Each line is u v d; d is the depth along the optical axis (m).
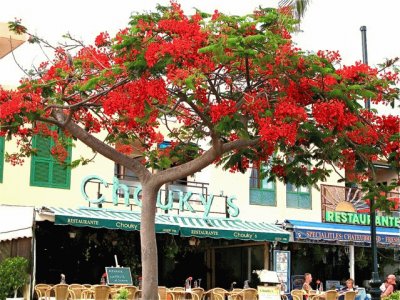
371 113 12.06
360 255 24.67
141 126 12.55
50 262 20.81
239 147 11.22
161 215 20.45
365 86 11.41
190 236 19.67
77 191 20.67
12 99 11.04
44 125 12.73
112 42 11.44
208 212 21.39
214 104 11.14
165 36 10.76
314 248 23.95
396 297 15.49
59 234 20.77
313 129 11.36
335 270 24.97
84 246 21.27
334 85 10.86
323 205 24.22
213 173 22.94
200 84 10.25
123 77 10.97
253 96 11.00
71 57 12.05
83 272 21.23
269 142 10.84
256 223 22.05
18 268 17.31
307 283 20.05
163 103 11.16
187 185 22.41
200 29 10.41
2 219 18.25
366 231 23.42
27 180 19.95
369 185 11.91
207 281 23.83
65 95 12.16
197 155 13.19
